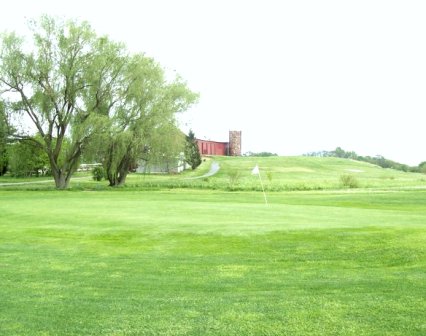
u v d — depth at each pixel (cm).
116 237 1443
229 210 2152
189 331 632
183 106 5372
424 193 3819
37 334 636
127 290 866
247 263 1096
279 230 1402
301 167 11344
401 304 709
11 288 890
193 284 908
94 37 4856
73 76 4772
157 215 1938
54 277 979
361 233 1309
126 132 4647
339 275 954
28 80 4653
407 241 1191
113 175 5284
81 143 4778
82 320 688
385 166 15025
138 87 4928
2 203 2848
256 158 13275
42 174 8756
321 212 2058
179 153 5175
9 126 4797
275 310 705
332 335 602
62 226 1659
